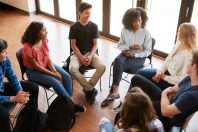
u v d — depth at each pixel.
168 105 1.83
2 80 2.25
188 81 1.89
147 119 1.41
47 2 6.09
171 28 4.04
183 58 2.32
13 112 2.66
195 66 1.65
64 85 2.77
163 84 2.47
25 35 2.55
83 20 2.90
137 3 4.08
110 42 4.71
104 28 4.86
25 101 2.20
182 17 3.52
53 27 5.48
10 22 5.81
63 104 2.49
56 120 2.45
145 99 1.42
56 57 4.12
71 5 5.45
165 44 4.04
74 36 2.97
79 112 2.81
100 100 3.02
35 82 2.60
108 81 3.41
